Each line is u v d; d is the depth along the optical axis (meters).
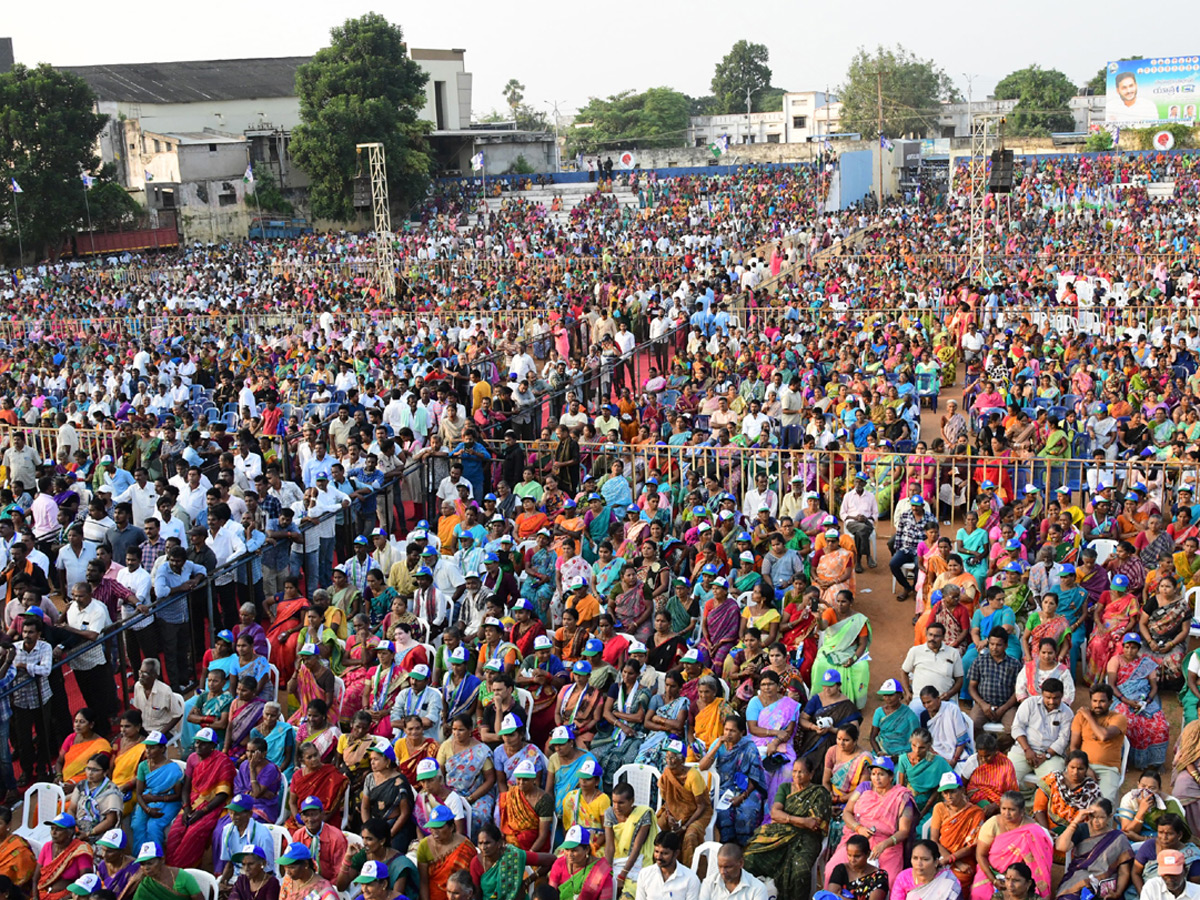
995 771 8.97
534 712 10.81
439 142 76.31
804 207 59.56
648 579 12.31
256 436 19.06
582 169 92.75
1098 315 26.88
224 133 70.12
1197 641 11.88
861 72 109.44
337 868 8.70
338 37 64.75
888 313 28.91
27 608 11.10
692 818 8.91
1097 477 14.66
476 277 41.97
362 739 9.71
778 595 12.55
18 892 8.90
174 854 9.05
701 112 140.00
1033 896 7.91
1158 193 66.62
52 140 56.16
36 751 10.96
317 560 14.63
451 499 15.48
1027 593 11.77
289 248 55.59
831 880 8.37
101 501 13.87
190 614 12.68
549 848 9.02
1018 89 116.31
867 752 9.23
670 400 20.81
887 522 16.17
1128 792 9.11
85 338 32.22
